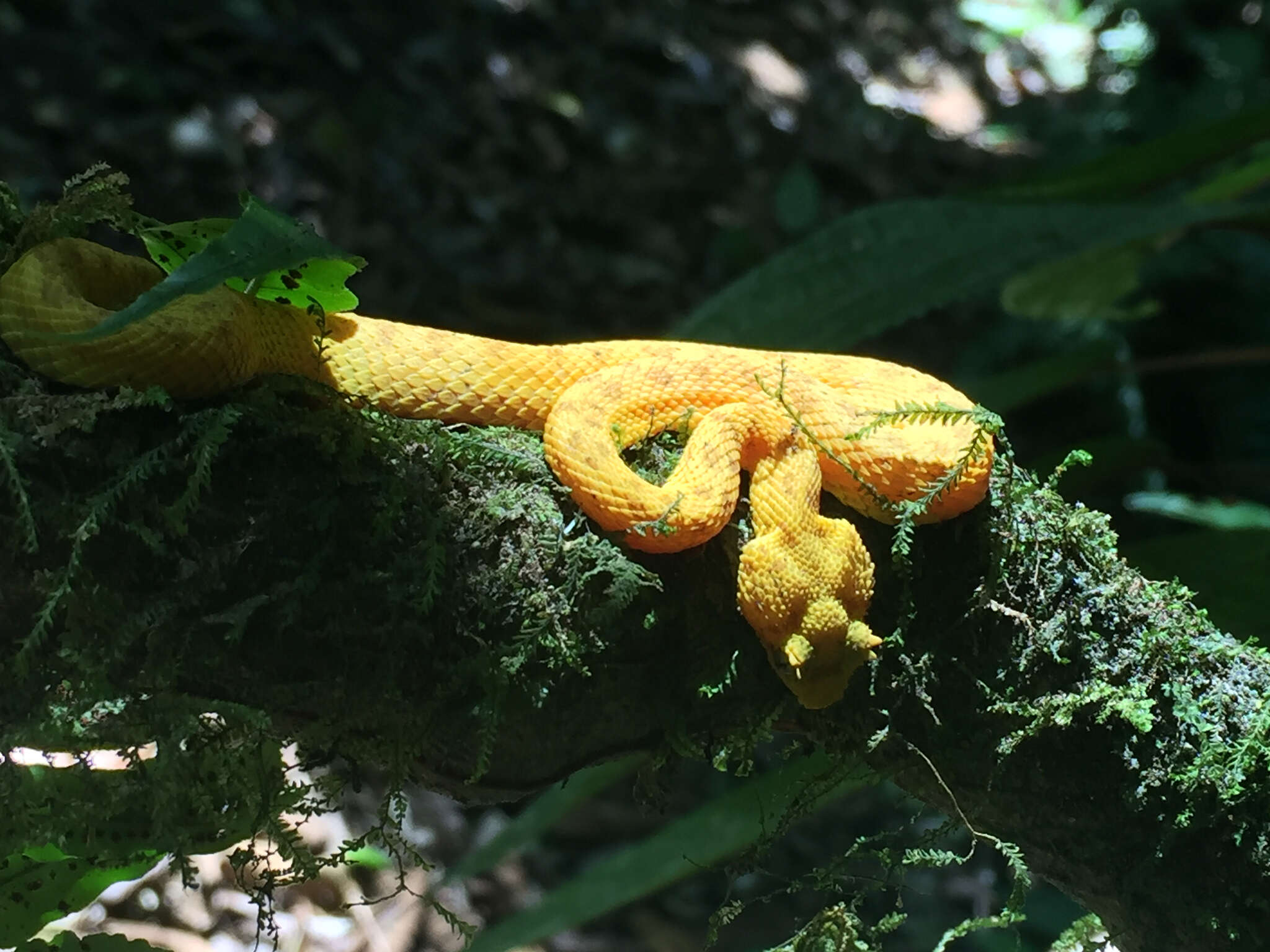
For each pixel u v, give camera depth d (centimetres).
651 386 39
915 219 48
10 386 34
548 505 36
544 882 73
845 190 131
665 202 117
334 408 36
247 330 36
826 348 48
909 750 38
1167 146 51
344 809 66
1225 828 38
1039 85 166
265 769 37
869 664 38
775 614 36
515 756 37
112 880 39
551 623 36
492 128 110
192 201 87
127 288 37
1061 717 37
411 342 39
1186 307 110
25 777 35
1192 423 109
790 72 142
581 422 37
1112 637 38
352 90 103
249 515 34
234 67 97
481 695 36
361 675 35
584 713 37
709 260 113
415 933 62
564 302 103
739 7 148
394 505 35
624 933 73
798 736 40
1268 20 136
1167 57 140
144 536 34
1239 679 38
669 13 137
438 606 35
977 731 38
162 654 35
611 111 120
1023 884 37
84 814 35
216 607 34
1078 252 48
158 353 34
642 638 36
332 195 95
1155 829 38
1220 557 45
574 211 110
